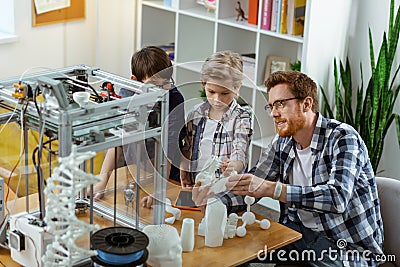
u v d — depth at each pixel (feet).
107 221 8.46
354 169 9.04
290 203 8.70
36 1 15.05
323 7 13.24
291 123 9.20
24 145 7.78
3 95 7.64
